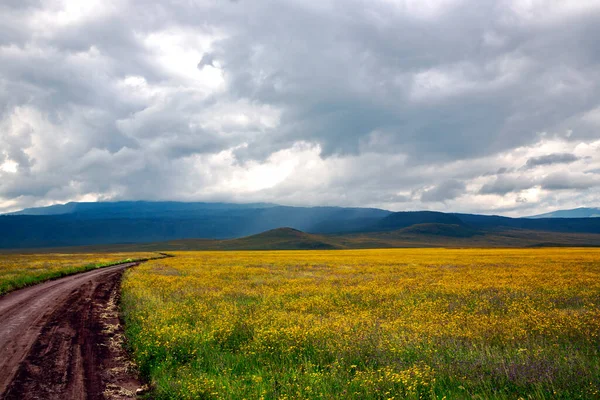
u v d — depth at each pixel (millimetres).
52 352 10523
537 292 19656
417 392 7238
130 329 12977
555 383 7195
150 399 7676
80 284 27750
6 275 30703
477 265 42781
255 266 47531
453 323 12023
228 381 8117
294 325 12094
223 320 13164
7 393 7684
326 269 40219
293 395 7262
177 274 35188
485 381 7500
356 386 7551
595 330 10953
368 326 11969
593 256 60531
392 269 38375
